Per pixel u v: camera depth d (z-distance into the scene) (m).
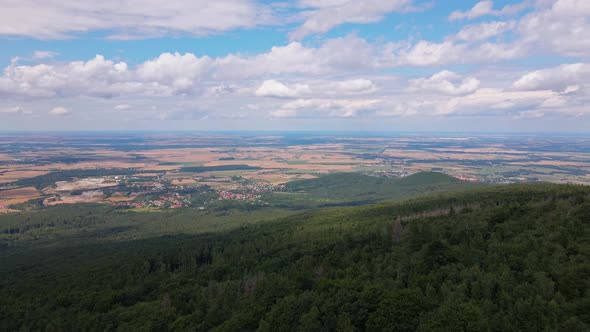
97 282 106.06
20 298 99.38
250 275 95.44
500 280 62.31
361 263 83.94
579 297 55.84
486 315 54.16
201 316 78.00
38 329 82.31
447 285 64.69
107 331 77.06
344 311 61.31
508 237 81.69
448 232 90.69
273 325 63.78
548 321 51.12
